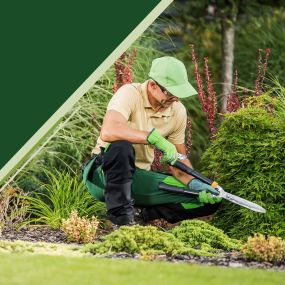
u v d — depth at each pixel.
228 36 14.38
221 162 9.16
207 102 11.64
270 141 8.99
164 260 7.26
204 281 6.21
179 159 8.33
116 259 7.15
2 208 9.30
